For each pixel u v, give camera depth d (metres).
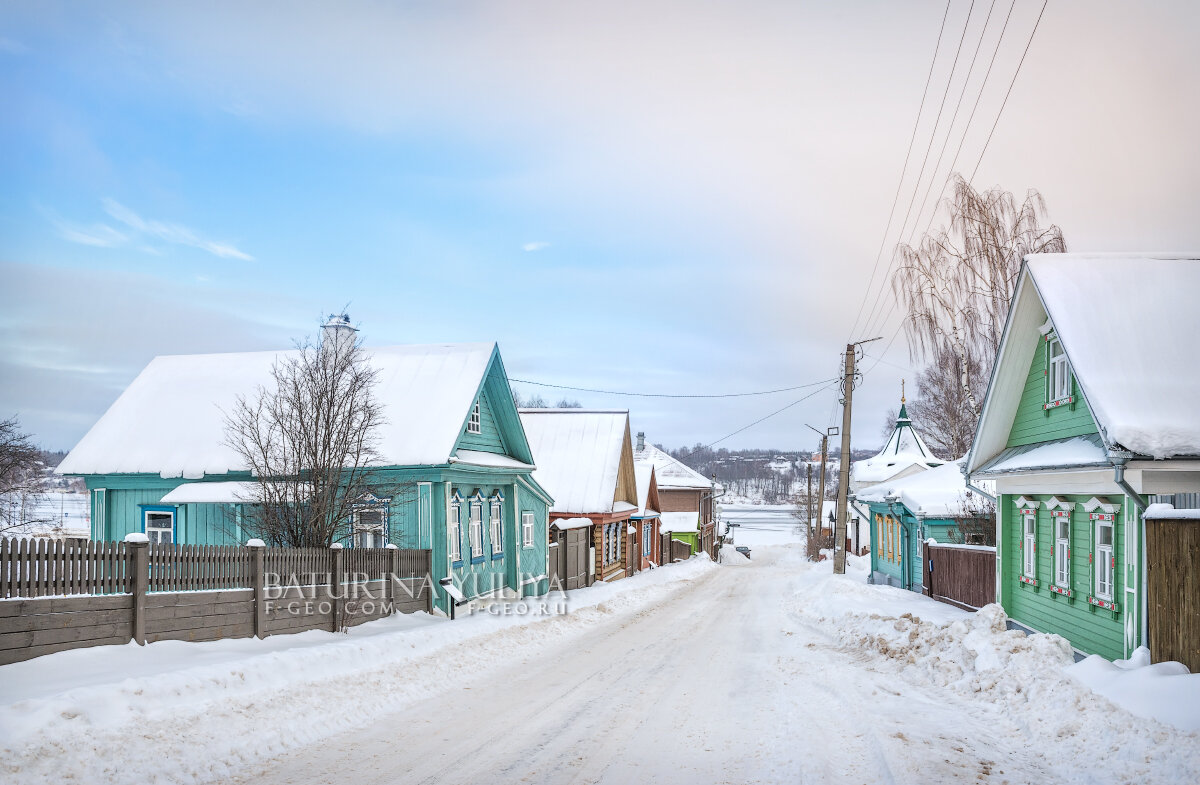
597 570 32.66
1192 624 9.01
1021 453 15.05
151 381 22.14
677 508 62.28
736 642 16.30
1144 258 13.49
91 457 19.86
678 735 8.68
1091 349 11.73
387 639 13.29
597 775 7.27
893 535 29.53
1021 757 7.93
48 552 9.24
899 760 7.55
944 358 28.45
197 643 10.95
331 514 16.36
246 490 17.59
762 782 7.05
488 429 22.17
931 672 11.79
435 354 21.45
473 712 9.83
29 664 8.77
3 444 21.02
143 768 7.04
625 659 14.06
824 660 13.77
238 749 7.82
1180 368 11.41
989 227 26.55
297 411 17.34
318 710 9.41
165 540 19.52
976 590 19.08
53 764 6.74
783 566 51.62
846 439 31.72
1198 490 10.49
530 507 24.47
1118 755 7.39
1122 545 11.45
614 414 35.94
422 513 18.17
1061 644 11.30
